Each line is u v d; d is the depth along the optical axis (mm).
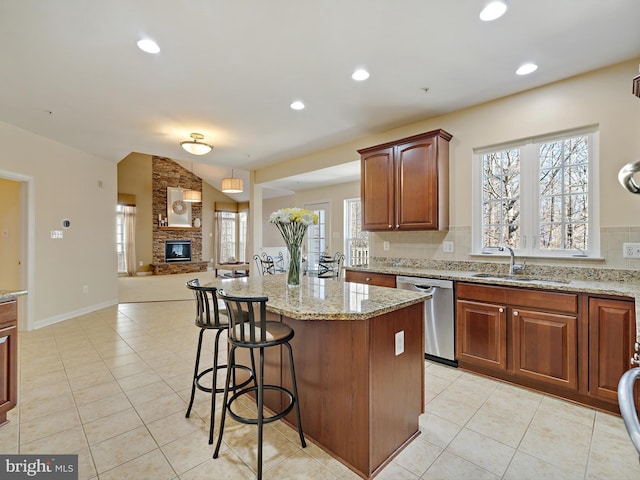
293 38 2188
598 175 2609
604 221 2572
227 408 1842
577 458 1751
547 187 2908
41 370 2883
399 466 1706
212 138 4328
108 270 5539
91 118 3592
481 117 3229
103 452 1803
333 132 4090
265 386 1955
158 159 10461
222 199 12102
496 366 2645
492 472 1655
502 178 3164
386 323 1748
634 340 2043
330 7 1892
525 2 1848
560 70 2602
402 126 3871
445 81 2781
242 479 1611
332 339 1795
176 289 7336
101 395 2439
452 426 2053
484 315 2713
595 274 2586
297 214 2359
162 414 2189
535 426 2047
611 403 2182
